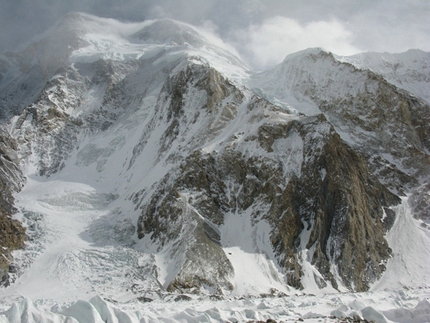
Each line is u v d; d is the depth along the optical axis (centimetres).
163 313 3716
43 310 2722
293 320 3350
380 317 3369
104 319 2816
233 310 3597
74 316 2778
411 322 3409
